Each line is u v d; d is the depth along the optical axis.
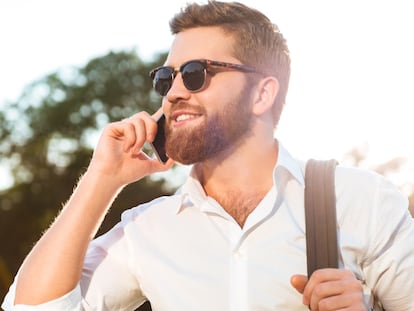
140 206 2.87
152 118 2.76
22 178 34.38
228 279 2.58
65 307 2.60
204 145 2.69
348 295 2.24
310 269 2.46
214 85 2.72
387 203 2.62
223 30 2.81
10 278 19.77
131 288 2.79
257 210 2.62
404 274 2.57
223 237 2.65
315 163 2.72
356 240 2.58
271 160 2.80
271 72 2.88
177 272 2.64
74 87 36.00
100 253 2.81
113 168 2.73
